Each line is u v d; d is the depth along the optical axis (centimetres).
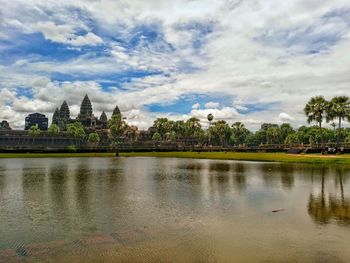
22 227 1578
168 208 2012
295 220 1703
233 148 11831
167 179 3572
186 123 18138
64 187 2939
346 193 2550
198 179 3553
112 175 4016
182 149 12888
